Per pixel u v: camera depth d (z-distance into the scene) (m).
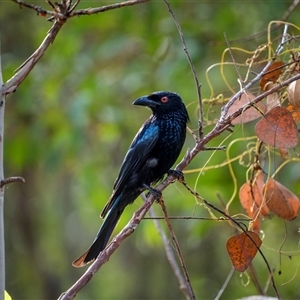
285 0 12.73
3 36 16.33
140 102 8.48
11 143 14.21
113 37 14.12
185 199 12.15
